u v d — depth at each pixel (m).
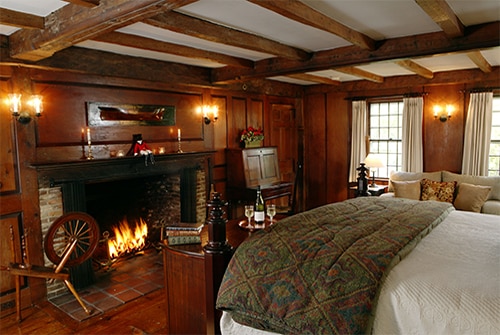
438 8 2.43
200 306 2.55
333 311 1.89
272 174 6.23
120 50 3.98
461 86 5.82
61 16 2.60
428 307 1.81
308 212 3.11
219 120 5.71
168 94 4.89
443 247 2.38
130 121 4.43
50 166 3.54
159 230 5.43
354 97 6.80
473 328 1.70
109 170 4.13
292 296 2.02
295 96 7.14
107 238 4.62
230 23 3.02
